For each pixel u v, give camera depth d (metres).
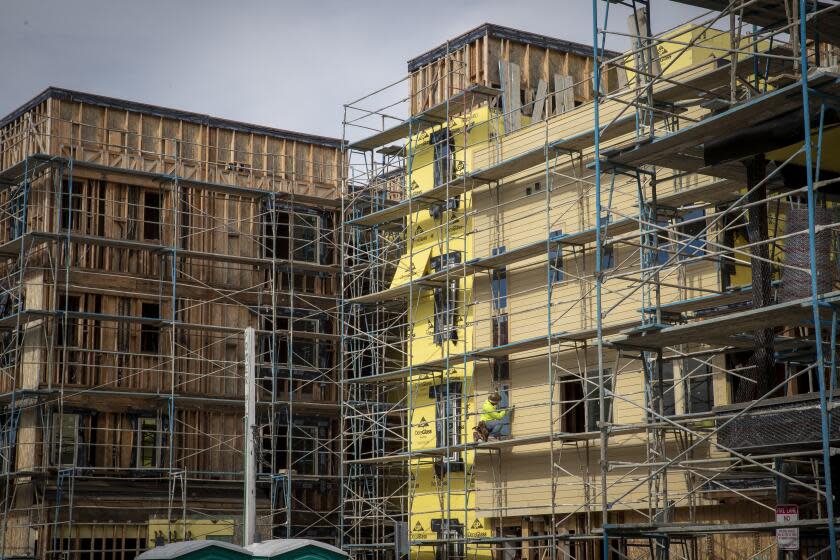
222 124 49.75
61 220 45.09
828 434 19.97
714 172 26.59
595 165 25.69
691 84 27.75
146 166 47.41
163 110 48.28
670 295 33.47
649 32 27.16
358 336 48.00
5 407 45.25
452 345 42.81
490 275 41.34
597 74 25.66
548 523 37.31
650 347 25.75
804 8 20.84
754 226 23.78
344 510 47.66
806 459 25.78
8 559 36.69
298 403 47.28
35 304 44.00
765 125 23.05
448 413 39.41
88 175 45.69
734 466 24.25
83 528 42.75
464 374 39.91
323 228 51.44
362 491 48.91
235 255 48.62
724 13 23.56
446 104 41.94
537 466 38.00
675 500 28.58
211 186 47.12
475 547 39.84
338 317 50.62
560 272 38.03
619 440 34.81
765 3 24.05
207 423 46.88
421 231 45.78
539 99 42.84
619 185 36.12
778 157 24.72
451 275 42.19
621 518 34.50
